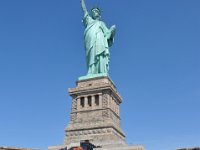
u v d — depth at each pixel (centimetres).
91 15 15875
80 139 12694
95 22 15300
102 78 14088
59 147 11544
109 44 15662
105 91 13625
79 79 14350
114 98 14325
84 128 12988
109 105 13438
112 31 15488
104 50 14775
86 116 13400
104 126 12762
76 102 13875
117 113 14450
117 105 14700
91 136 12675
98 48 14712
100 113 13250
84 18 15538
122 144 11525
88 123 13125
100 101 13475
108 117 13075
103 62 14675
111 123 12762
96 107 13425
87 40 15000
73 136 12950
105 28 15525
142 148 10781
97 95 13700
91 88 13750
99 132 12706
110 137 12400
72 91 14012
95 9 15838
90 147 6606
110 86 13575
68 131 13150
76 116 13538
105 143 11731
